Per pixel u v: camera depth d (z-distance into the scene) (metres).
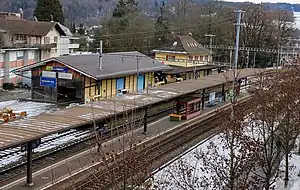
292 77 22.34
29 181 16.45
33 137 15.30
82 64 35.59
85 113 20.12
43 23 54.69
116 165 10.57
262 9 71.69
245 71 42.91
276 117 18.92
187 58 52.97
